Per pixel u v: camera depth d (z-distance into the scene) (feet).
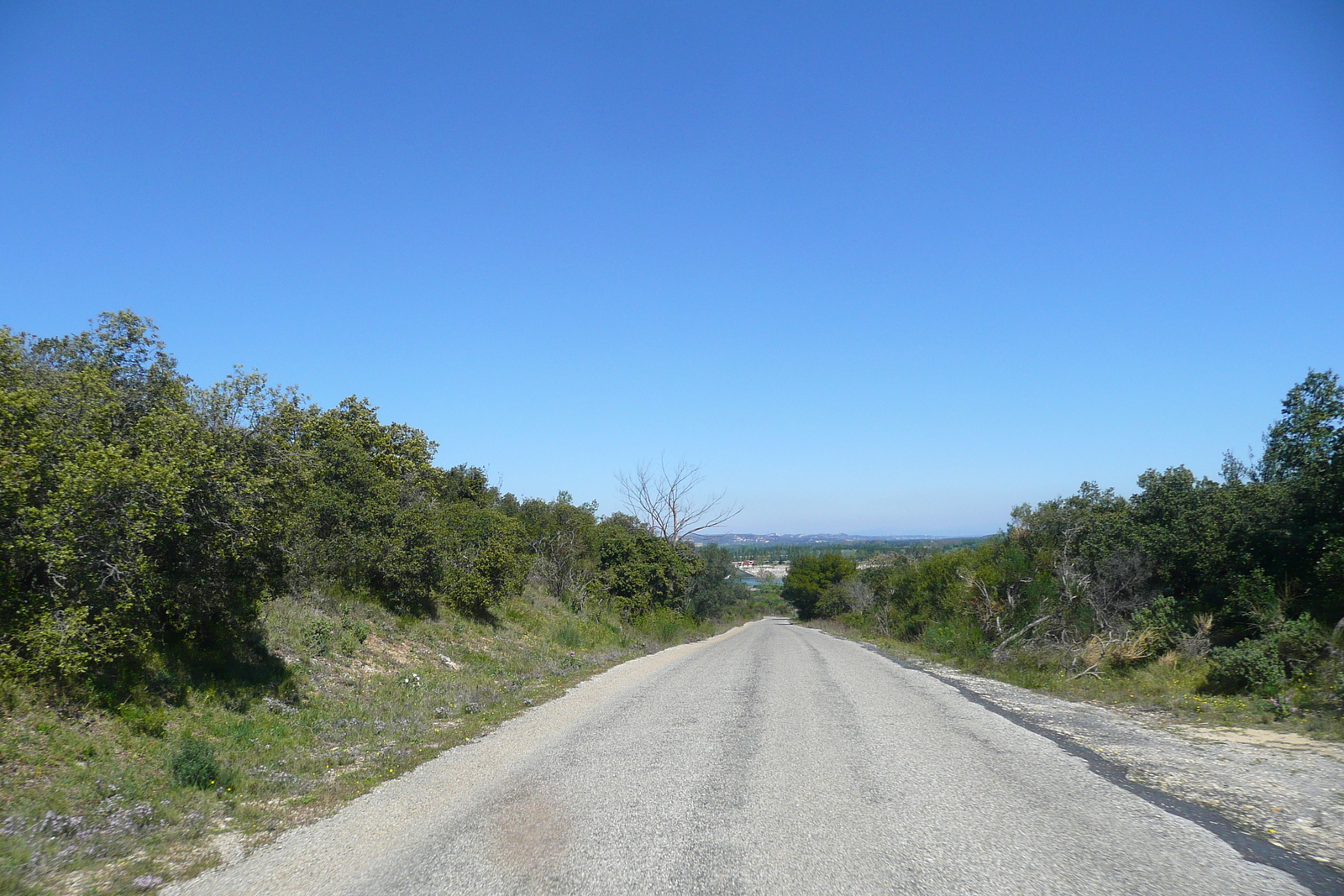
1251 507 53.88
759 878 16.10
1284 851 17.54
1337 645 39.11
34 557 23.71
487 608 74.38
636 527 171.01
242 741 28.35
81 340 29.96
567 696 44.37
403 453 87.86
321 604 48.80
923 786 23.36
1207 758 27.09
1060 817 20.15
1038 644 63.57
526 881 16.10
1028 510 85.92
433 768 26.78
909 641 116.26
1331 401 46.29
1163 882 15.72
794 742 30.09
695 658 69.67
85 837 18.24
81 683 25.75
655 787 23.50
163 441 28.09
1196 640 48.80
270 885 16.24
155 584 27.12
